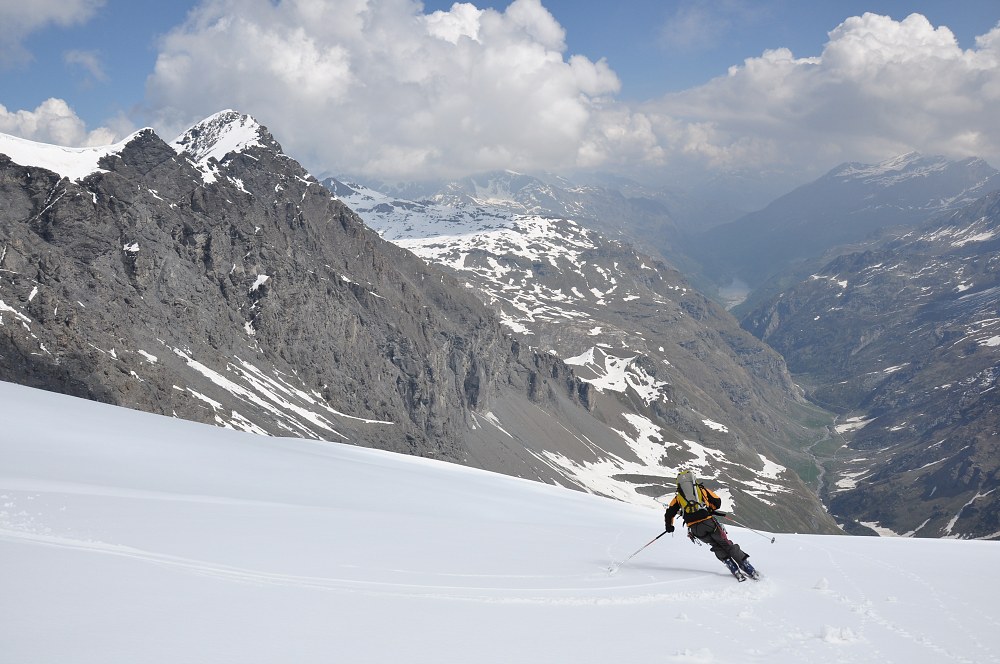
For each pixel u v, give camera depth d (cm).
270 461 4166
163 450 3756
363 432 17888
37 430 3516
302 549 1684
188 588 1177
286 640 941
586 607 1295
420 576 1504
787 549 2573
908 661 1029
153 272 15738
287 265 19925
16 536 1466
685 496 1747
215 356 16112
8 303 11919
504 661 920
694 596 1448
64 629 900
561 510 4553
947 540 3044
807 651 1059
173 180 18662
